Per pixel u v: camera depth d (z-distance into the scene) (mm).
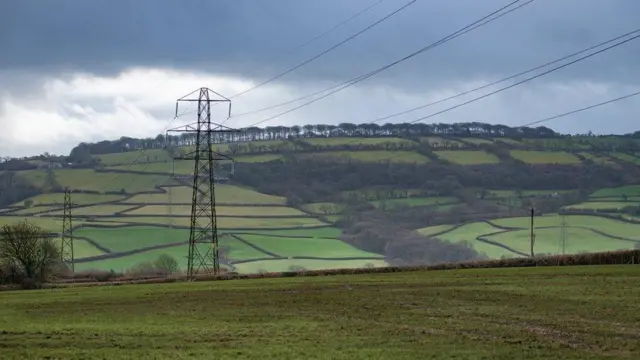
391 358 48594
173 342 56219
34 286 136375
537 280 92875
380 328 61062
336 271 123500
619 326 58844
